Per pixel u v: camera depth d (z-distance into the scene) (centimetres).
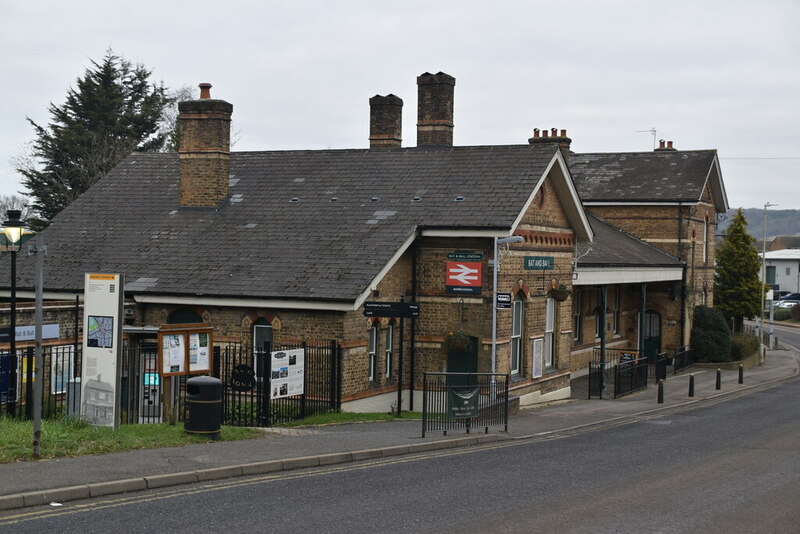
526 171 2633
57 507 1138
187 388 1659
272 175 2933
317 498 1234
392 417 2273
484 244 2478
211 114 2812
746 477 1508
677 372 4147
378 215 2577
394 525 1099
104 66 5638
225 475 1362
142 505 1160
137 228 2778
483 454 1719
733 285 5725
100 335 1653
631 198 4350
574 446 1883
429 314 2534
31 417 1784
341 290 2239
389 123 3269
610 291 4034
